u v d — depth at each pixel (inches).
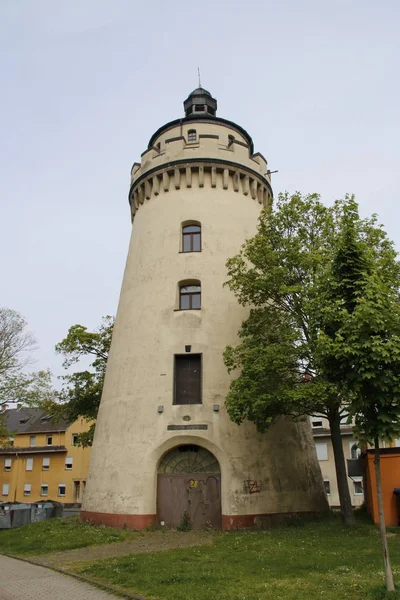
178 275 931.3
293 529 724.7
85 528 773.9
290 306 785.6
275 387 712.4
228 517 762.2
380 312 394.6
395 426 378.9
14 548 671.1
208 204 991.0
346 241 445.4
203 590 396.5
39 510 1109.7
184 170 1019.3
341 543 589.6
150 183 1048.8
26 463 2370.8
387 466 807.1
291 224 797.2
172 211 992.9
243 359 751.1
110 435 859.4
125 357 906.7
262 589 392.5
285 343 701.3
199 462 816.3
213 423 814.5
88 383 1307.8
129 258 1036.5
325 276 539.8
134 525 767.7
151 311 916.0
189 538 694.5
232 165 1026.7
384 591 353.4
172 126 1147.9
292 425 895.7
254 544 600.7
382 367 391.2
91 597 395.9
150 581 431.8
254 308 879.1
